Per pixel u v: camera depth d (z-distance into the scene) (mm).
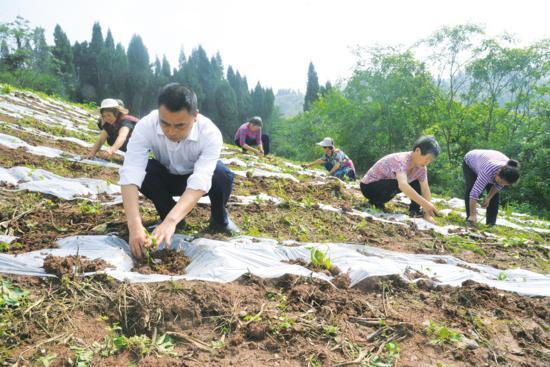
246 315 2307
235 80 66125
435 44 19797
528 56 16828
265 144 12102
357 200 6273
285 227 4145
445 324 2447
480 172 5613
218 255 2938
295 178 7395
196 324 2242
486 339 2330
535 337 2418
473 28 19000
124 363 1894
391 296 2730
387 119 23672
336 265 3102
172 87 2436
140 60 51906
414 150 5184
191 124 2590
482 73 17922
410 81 22156
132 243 2611
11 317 2080
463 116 19875
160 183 3246
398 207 6430
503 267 3754
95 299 2312
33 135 6887
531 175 14078
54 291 2359
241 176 6652
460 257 3967
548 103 15461
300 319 2318
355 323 2379
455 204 8297
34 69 29938
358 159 26281
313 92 57000
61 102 13547
